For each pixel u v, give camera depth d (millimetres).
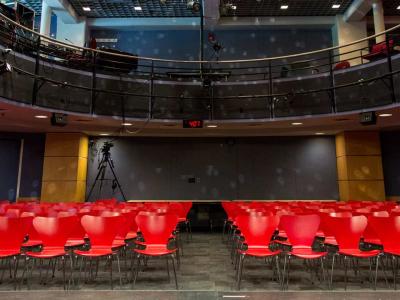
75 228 4246
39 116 7520
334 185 10188
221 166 10430
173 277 4191
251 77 11984
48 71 6961
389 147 9812
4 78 5977
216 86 8289
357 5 10719
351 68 7461
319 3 11203
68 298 2996
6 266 4641
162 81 8188
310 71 10375
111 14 11891
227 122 8234
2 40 6285
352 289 3676
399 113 7184
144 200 9836
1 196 9633
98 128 9422
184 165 10430
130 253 5543
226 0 10945
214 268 4672
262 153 10469
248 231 3771
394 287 3678
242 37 12391
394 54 6832
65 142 9664
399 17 11867
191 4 9148
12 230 3551
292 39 12328
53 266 4273
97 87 7664
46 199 9414
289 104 7988
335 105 7582
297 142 10469
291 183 10266
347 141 9688
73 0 10938
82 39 11781
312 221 3660
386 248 3578
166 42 12398
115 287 3752
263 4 11219
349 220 3590
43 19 10648
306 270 4520
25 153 9906
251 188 10297
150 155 10445
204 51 12273
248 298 3014
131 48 12344
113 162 10328
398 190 9578
